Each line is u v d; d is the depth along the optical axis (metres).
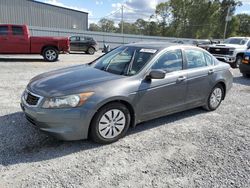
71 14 35.75
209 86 5.35
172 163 3.42
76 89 3.59
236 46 13.57
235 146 4.01
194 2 71.88
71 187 2.83
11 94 6.36
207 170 3.29
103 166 3.28
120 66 4.46
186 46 5.00
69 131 3.52
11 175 3.00
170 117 5.18
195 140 4.16
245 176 3.19
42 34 28.52
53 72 4.50
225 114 5.57
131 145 3.88
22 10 32.22
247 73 10.40
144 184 2.94
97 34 32.19
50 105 3.46
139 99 4.05
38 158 3.39
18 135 4.01
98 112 3.68
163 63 4.47
